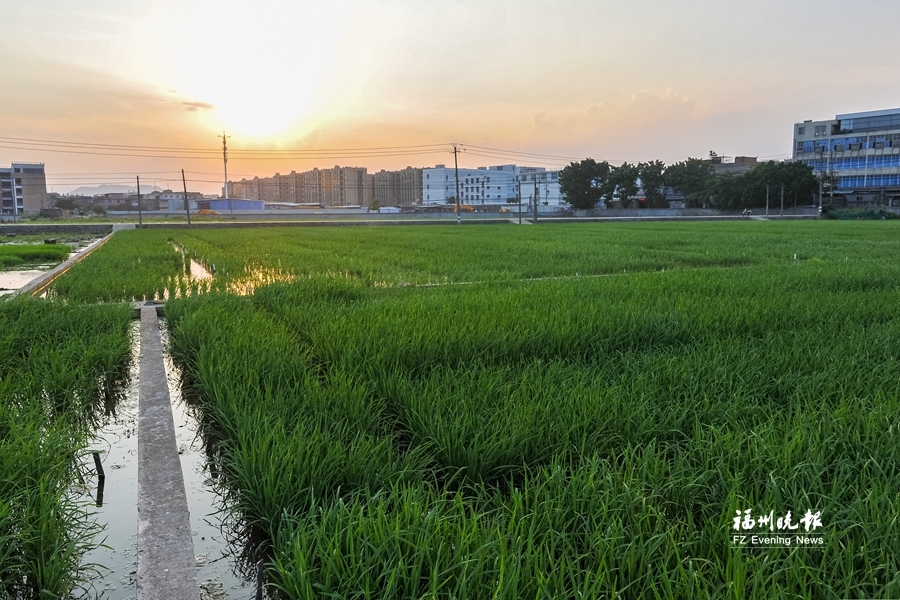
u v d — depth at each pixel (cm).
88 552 344
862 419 394
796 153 9169
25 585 304
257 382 498
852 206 7662
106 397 624
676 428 404
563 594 237
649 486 325
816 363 544
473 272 1478
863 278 1148
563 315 743
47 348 661
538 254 1978
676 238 2923
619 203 8925
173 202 10738
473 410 424
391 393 480
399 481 346
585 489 308
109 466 462
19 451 375
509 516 304
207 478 443
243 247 2491
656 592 229
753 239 2786
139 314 1003
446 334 636
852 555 253
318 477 338
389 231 4247
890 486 307
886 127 8175
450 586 254
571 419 411
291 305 912
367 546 269
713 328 720
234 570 328
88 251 2520
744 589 237
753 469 335
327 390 472
